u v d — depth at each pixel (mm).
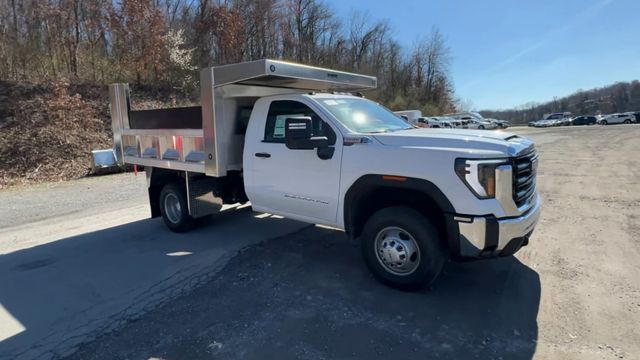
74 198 9602
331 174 4367
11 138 14297
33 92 17328
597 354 2928
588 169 11609
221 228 6438
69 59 20984
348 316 3549
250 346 3123
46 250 5641
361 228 4457
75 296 4113
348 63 47344
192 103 22875
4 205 9016
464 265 4609
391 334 3250
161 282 4391
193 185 5957
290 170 4758
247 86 5570
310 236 5902
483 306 3668
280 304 3801
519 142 3924
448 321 3428
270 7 33469
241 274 4539
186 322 3516
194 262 4957
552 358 2896
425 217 3811
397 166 3848
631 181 9484
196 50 25875
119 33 21312
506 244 3596
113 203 8898
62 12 20156
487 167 3486
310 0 40062
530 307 3623
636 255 4770
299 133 4148
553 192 8492
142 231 6461
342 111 4641
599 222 6180
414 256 3871
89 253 5434
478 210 3500
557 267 4484
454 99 64875
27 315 3738
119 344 3209
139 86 22234
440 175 3617
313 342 3160
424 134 4031
